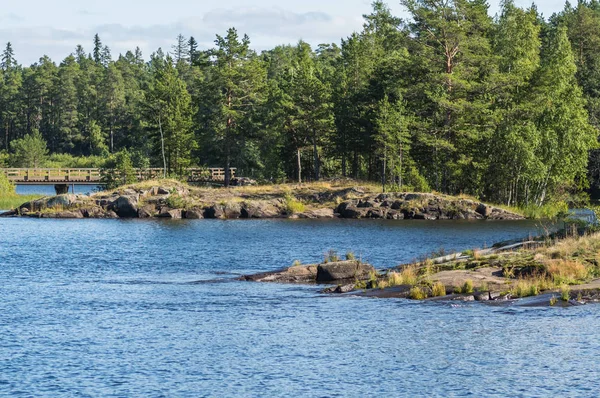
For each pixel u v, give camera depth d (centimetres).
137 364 2589
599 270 3766
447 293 3647
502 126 9219
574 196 9762
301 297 3766
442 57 9712
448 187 9981
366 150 10512
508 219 8712
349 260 4391
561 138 9031
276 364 2581
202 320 3250
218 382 2391
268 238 6762
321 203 9594
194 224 8344
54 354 2717
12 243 6419
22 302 3694
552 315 3177
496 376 2414
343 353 2700
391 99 10300
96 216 9250
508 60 9756
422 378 2411
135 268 4947
